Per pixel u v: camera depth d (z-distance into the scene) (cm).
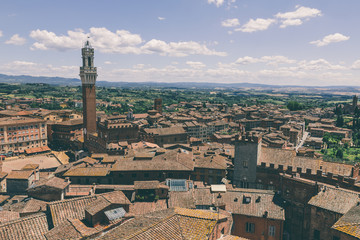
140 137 17650
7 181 9150
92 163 10250
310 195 6525
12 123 17162
